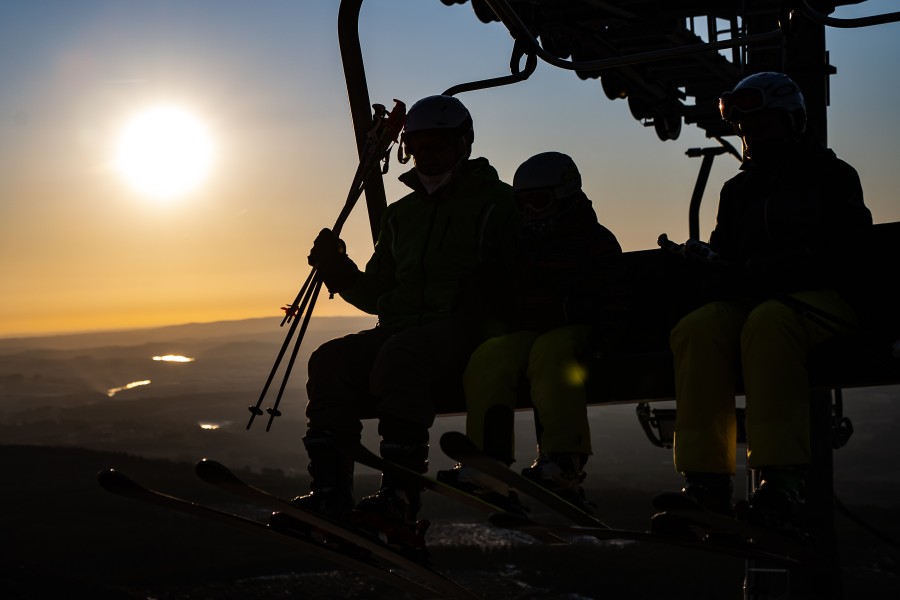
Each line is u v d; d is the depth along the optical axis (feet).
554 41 33.37
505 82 16.75
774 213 12.66
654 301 15.85
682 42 34.37
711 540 11.46
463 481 11.95
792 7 15.05
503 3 16.22
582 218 13.46
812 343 11.68
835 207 12.42
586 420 12.35
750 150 12.93
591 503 12.35
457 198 14.32
